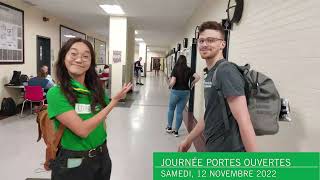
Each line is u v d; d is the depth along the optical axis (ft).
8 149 12.74
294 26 6.00
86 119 4.99
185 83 15.69
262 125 4.61
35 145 13.34
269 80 4.75
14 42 21.57
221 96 4.61
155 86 46.98
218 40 5.09
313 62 5.22
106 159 5.47
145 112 23.18
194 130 6.26
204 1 18.94
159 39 56.08
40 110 5.67
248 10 9.19
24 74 22.36
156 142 14.65
